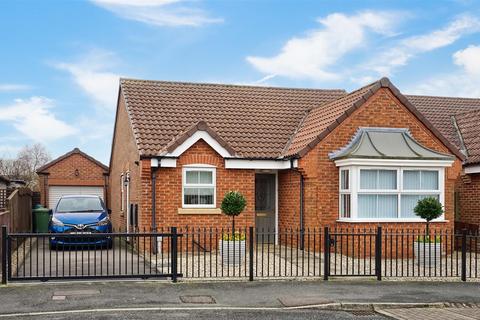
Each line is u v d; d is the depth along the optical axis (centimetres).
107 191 3212
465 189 2009
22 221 2284
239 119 2066
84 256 1675
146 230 1739
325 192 1786
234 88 2298
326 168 1789
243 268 1438
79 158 3222
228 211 1478
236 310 993
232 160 1817
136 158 1856
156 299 1061
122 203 2317
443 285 1258
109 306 997
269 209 1992
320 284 1238
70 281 1209
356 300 1080
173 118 1984
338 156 1759
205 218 1792
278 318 943
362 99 1812
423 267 1470
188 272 1360
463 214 2019
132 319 909
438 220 1789
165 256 1662
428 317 977
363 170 1738
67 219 1817
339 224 1767
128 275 1228
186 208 1777
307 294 1130
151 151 1753
